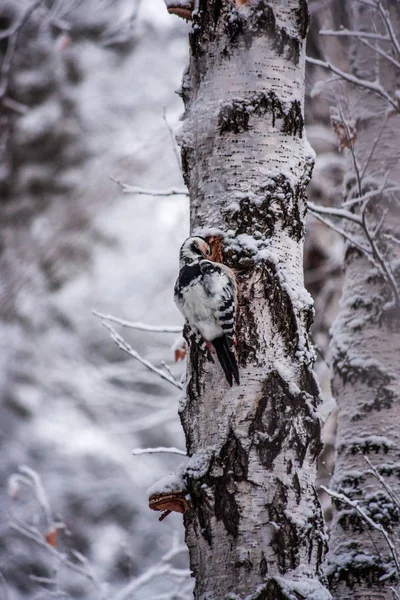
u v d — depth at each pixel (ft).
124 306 87.51
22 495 77.15
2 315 84.99
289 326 24.27
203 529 23.02
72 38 85.05
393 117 34.68
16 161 86.43
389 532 29.89
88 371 82.33
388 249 33.19
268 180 25.12
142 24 89.35
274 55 26.02
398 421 31.37
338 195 50.83
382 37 31.35
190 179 26.14
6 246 86.33
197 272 23.98
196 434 23.85
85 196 87.56
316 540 23.12
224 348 23.31
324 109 55.42
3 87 50.24
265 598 22.08
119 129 89.97
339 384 32.94
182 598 43.06
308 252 56.39
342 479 31.27
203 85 26.16
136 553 73.92
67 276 87.04
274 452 23.18
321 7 47.65
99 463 81.00
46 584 70.08
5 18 81.51
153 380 71.10
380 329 32.42
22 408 82.07
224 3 26.14
